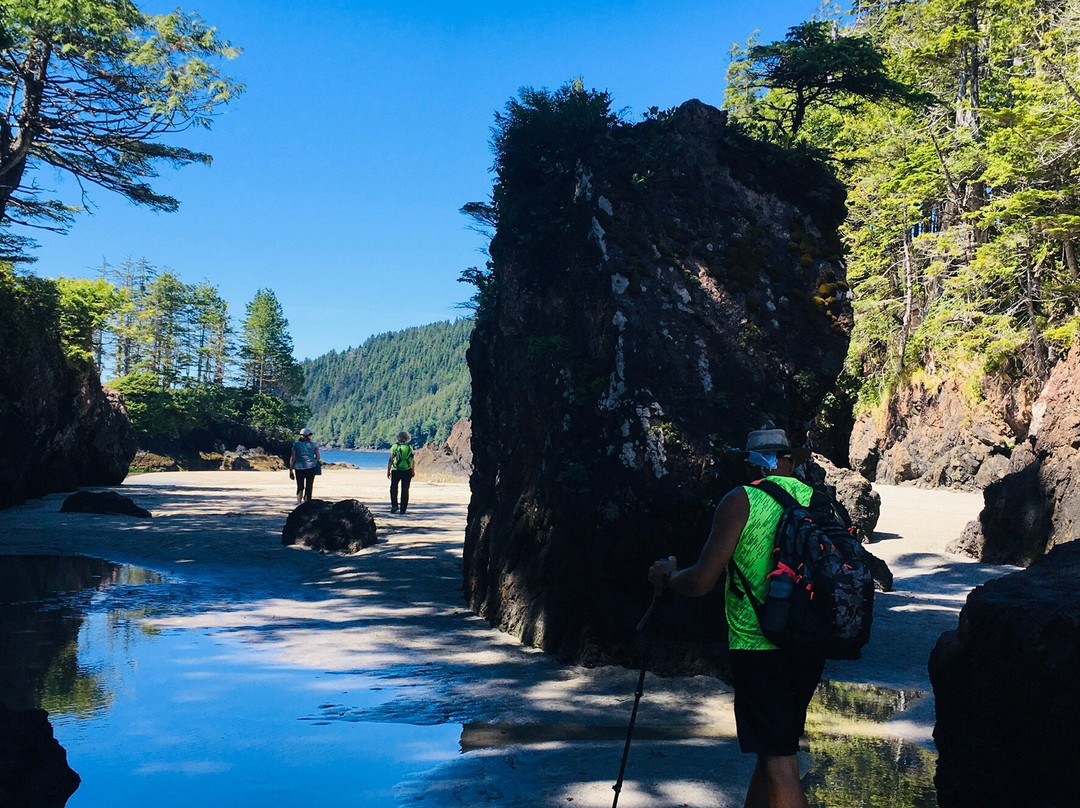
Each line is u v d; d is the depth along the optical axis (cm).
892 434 4472
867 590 275
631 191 752
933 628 859
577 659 662
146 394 6306
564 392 735
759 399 692
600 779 410
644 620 344
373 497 2592
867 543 1605
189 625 784
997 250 3744
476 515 937
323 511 1370
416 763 434
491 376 928
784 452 322
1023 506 1421
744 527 297
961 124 4403
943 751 341
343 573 1122
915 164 4338
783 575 283
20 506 2111
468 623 820
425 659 675
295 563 1195
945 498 3136
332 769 425
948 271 4425
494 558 837
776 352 716
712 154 778
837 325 745
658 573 337
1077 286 3478
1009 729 310
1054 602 308
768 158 782
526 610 748
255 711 526
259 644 713
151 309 9888
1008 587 333
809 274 757
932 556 1502
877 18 4997
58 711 515
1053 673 292
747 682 293
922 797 388
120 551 1270
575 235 759
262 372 10362
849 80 856
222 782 404
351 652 691
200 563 1182
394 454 1986
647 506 650
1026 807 302
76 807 372
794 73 857
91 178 2817
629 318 698
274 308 10319
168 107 2586
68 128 2669
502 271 869
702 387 684
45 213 2783
